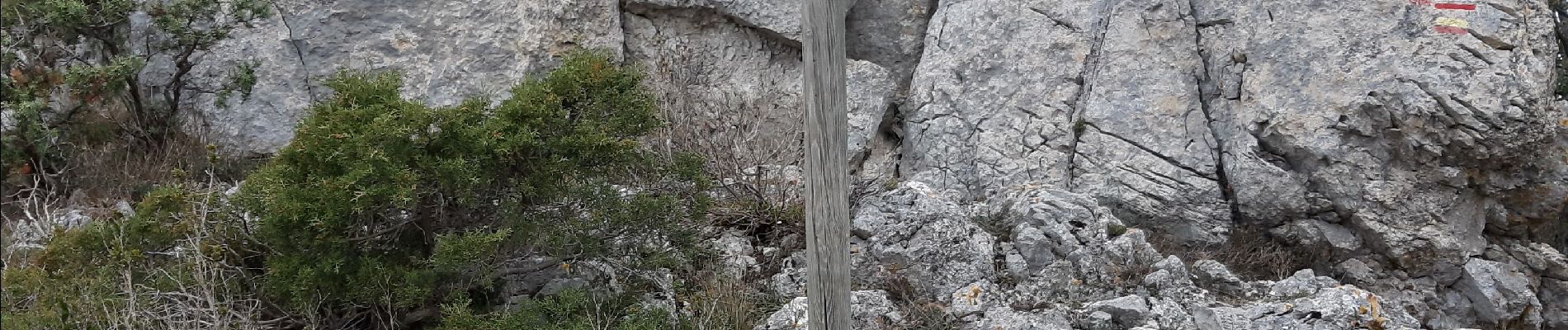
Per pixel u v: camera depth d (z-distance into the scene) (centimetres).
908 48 973
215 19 857
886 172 903
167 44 823
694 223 632
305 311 539
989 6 898
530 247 580
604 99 572
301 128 549
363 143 521
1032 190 749
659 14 939
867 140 907
